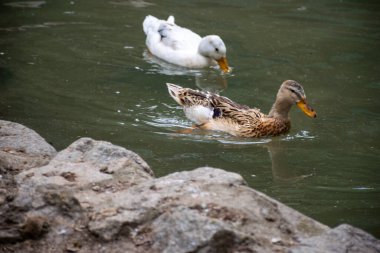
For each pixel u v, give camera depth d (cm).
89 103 1523
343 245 744
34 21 2105
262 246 733
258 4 2369
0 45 1881
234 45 1980
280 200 1106
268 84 1703
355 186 1175
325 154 1334
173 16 2216
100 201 816
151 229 757
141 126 1427
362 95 1631
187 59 1858
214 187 820
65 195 798
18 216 789
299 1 2402
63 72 1712
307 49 1945
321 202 1102
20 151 1007
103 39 1995
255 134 1440
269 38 2038
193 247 718
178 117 1504
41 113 1445
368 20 2209
